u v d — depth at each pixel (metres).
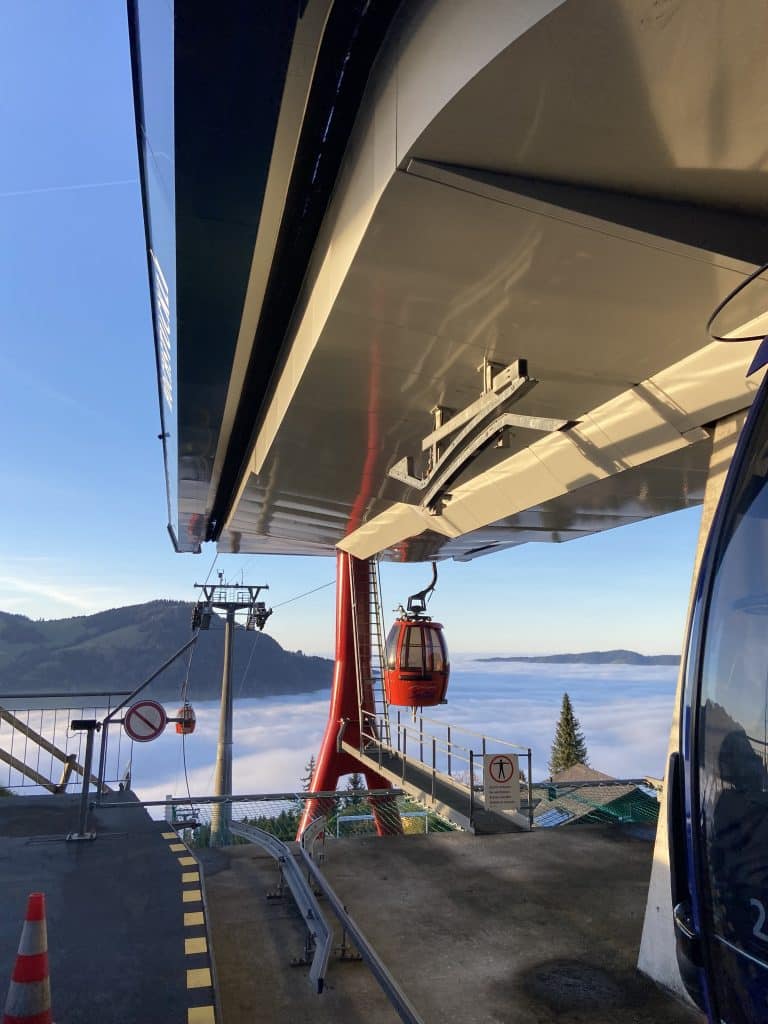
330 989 4.66
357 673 16.55
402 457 7.86
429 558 15.98
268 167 4.29
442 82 2.72
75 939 4.62
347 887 6.71
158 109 4.20
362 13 3.29
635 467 6.23
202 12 3.22
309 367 5.24
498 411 4.67
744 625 2.28
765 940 2.01
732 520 2.41
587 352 4.93
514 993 4.59
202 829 8.61
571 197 3.25
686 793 2.39
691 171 3.18
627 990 4.64
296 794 8.54
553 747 75.00
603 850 7.96
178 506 13.55
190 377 7.43
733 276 3.75
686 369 5.04
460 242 3.53
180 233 4.96
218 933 5.59
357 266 3.78
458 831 8.99
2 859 6.32
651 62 2.46
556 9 2.22
